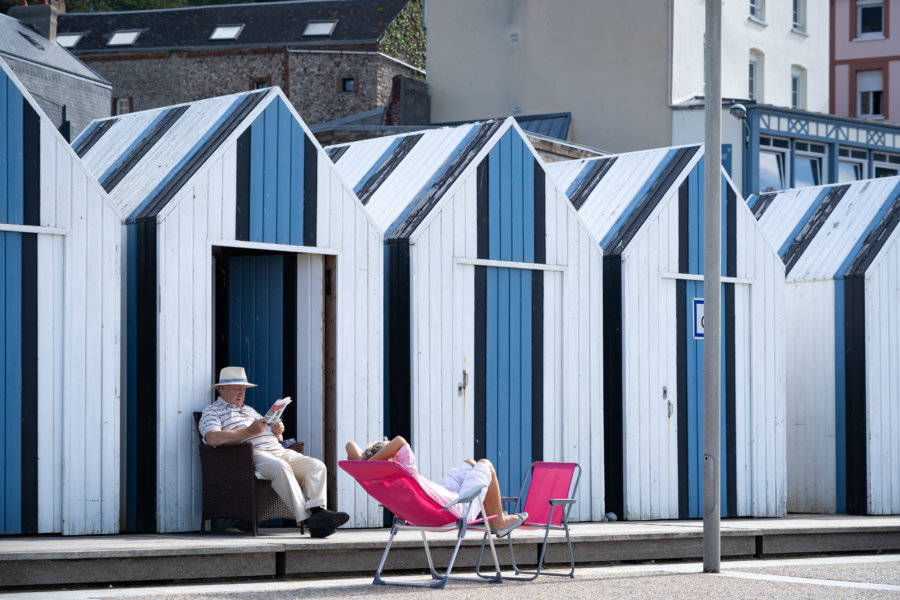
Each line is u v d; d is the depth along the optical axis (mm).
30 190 9953
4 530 9719
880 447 15930
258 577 8969
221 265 12117
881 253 16062
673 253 14320
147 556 8422
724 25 32594
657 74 30250
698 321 14539
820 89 37000
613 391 13812
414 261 12102
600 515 13398
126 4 51312
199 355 10695
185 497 10523
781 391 15242
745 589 8750
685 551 11336
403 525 9023
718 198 10250
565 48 31594
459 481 9523
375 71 41156
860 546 12719
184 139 11531
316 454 11516
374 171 13852
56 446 10008
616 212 14523
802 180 29922
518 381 12930
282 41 41969
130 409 10672
